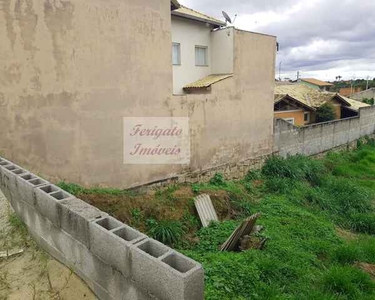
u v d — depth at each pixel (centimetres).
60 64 568
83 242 266
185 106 816
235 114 977
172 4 862
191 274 188
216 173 941
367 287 493
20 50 519
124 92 673
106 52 630
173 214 679
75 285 277
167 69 755
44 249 332
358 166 1391
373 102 2670
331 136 1535
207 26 1075
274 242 601
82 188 598
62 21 561
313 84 4681
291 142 1262
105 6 617
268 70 1080
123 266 227
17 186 368
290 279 489
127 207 621
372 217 839
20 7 511
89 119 623
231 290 406
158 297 203
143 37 692
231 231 660
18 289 287
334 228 775
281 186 966
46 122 564
